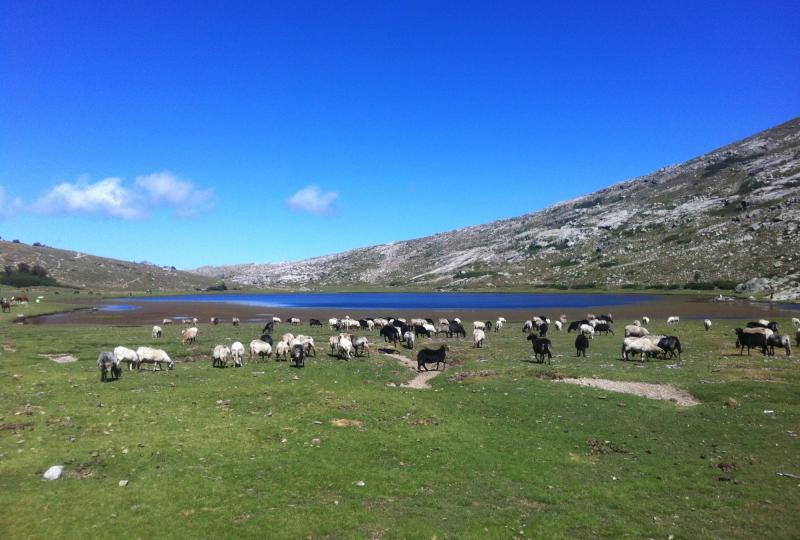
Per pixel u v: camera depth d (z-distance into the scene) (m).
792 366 32.09
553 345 46.59
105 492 13.78
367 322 66.50
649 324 68.81
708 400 24.69
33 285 191.25
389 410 22.72
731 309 93.56
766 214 181.50
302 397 24.66
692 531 12.62
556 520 13.21
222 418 20.97
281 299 173.38
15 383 26.80
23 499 13.15
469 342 50.28
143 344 45.44
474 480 15.65
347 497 14.23
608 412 22.56
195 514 12.84
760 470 16.27
